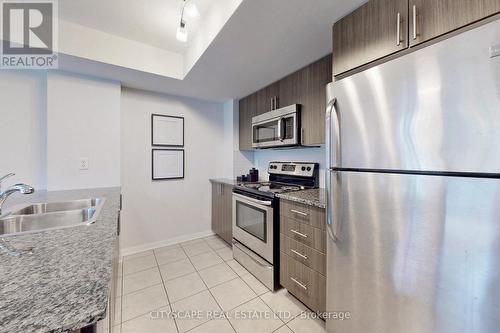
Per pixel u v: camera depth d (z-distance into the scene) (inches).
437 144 33.3
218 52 69.9
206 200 128.5
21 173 79.4
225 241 117.5
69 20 69.2
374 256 42.2
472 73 29.9
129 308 66.2
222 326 59.3
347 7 49.7
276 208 76.0
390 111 38.9
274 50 69.1
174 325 59.6
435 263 34.0
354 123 44.9
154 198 111.8
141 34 77.1
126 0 59.9
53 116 80.7
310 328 58.7
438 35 37.2
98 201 64.6
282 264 73.8
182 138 119.5
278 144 90.4
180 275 85.2
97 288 20.3
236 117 128.0
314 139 77.4
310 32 59.4
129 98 104.3
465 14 34.1
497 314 28.5
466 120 30.5
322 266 58.9
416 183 35.9
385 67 39.6
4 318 16.0
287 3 48.2
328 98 50.9
